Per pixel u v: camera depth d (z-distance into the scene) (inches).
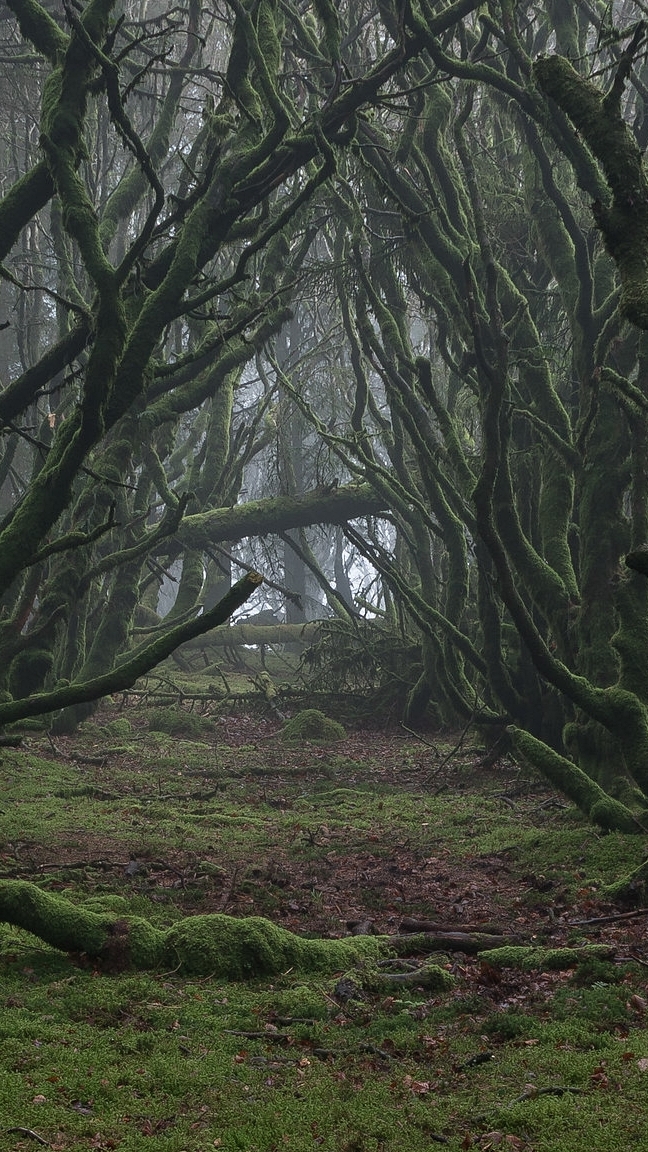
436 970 267.3
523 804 546.3
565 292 586.2
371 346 726.5
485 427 446.0
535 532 666.8
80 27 351.6
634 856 384.5
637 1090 190.5
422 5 509.0
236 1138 175.9
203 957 270.5
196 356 434.6
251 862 411.8
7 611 615.2
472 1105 189.3
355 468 799.7
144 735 822.5
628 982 260.1
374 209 711.1
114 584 791.7
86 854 407.2
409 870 407.5
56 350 486.6
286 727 862.5
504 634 651.5
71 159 380.2
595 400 519.8
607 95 286.5
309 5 798.5
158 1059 209.9
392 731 886.4
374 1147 173.5
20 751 676.1
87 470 348.2
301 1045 224.5
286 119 443.5
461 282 644.7
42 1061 205.8
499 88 543.8
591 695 431.2
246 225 469.4
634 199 271.7
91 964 272.5
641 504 486.0
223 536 992.2
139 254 355.3
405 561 1066.1
